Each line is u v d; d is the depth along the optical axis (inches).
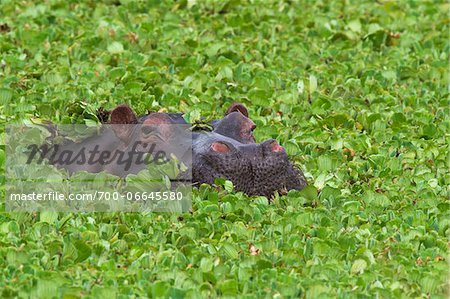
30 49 928.9
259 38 995.3
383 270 543.5
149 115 625.3
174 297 504.4
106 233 576.7
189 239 568.4
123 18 1043.3
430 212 633.0
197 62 924.6
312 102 833.5
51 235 568.4
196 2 1093.1
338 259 561.9
